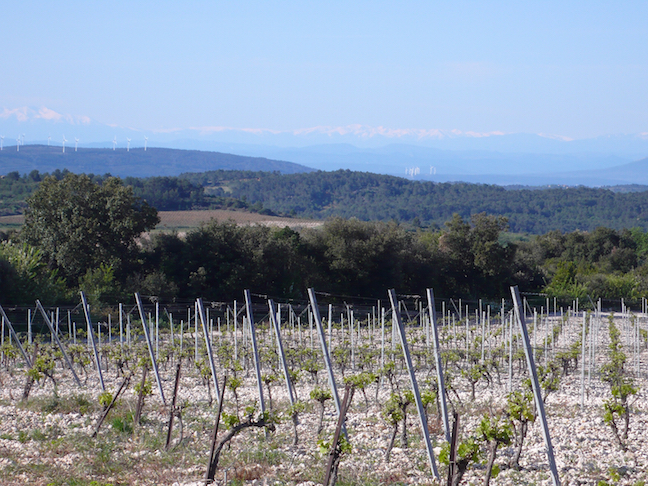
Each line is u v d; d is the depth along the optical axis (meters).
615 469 13.54
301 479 13.19
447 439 14.32
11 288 49.00
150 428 18.23
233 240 64.00
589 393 25.81
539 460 14.70
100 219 60.22
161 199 147.75
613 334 43.59
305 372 32.16
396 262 72.44
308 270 70.50
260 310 63.03
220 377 29.58
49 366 22.94
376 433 17.86
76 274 58.41
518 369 33.62
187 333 45.53
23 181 146.12
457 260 80.38
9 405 21.75
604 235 120.06
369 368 33.16
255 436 17.33
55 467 13.81
